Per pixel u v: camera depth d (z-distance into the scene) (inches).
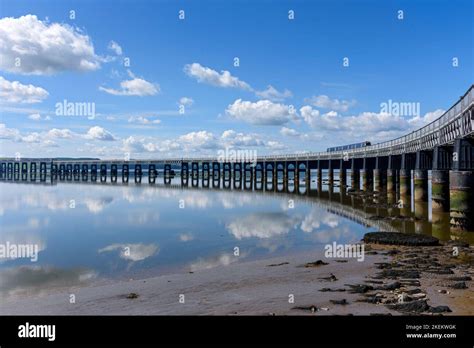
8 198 2461.9
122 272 794.8
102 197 2524.6
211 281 696.4
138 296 615.8
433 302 542.9
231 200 2295.8
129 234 1229.1
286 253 950.4
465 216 1192.2
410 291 593.3
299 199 2336.4
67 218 1589.6
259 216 1605.6
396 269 742.5
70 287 694.5
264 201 2225.6
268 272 753.6
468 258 830.5
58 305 581.3
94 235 1218.0
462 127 1170.6
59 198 2458.2
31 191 3090.6
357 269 760.3
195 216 1616.6
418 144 1889.8
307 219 1515.7
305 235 1192.2
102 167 6077.8
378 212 1705.2
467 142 1189.7
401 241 991.0
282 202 2160.4
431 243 979.9
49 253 976.3
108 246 1055.6
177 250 999.0
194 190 3161.9
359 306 538.9
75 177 6245.1
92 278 753.6
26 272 802.2
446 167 1545.3
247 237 1165.7
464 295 571.8
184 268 820.6
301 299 577.3
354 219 1503.4
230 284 674.8
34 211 1814.7
